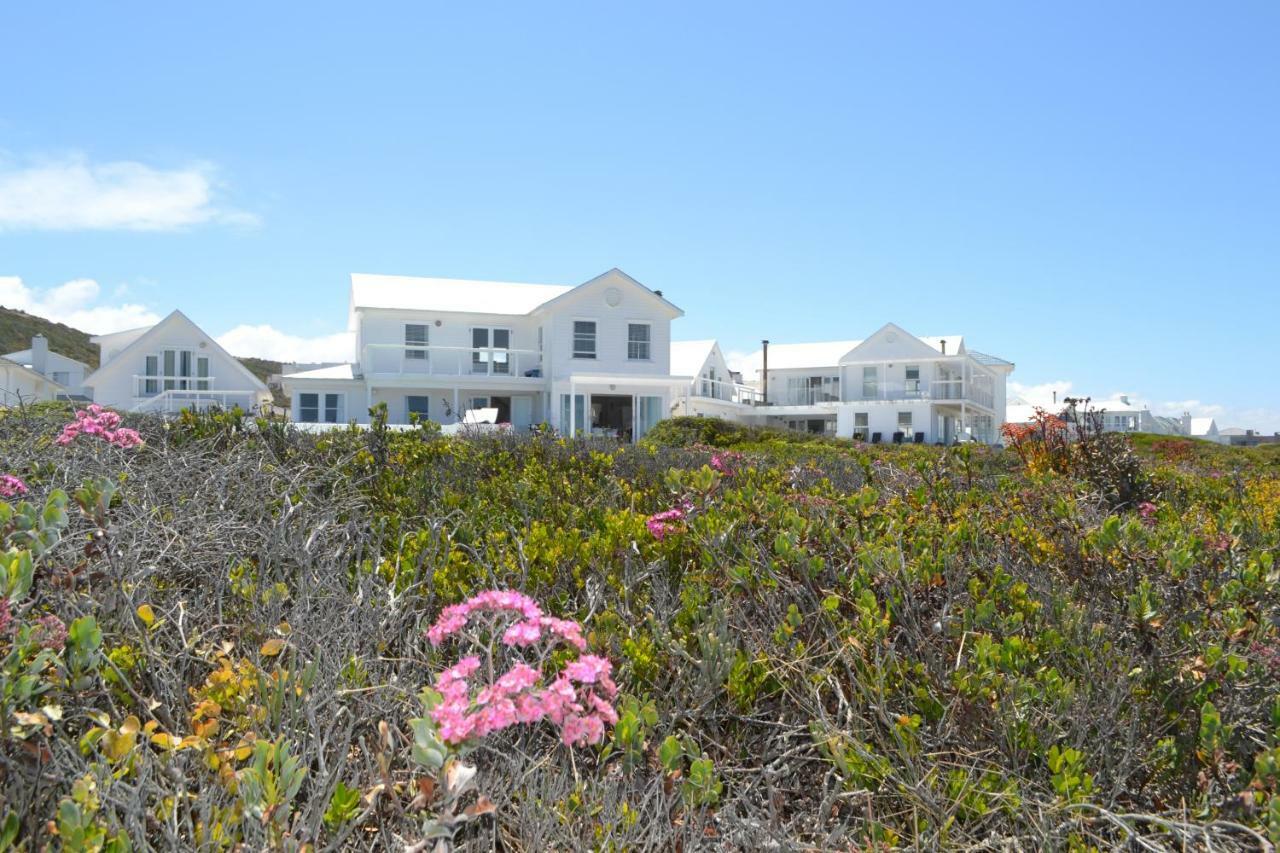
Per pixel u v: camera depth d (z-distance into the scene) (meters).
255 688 2.56
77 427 5.01
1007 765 2.67
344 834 1.99
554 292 42.44
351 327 42.34
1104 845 2.37
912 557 3.89
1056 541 4.31
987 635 3.11
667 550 4.20
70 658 2.31
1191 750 2.66
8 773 2.01
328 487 5.98
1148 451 28.23
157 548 3.54
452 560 3.95
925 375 53.72
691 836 2.29
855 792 2.48
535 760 2.61
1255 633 3.11
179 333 38.78
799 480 6.39
